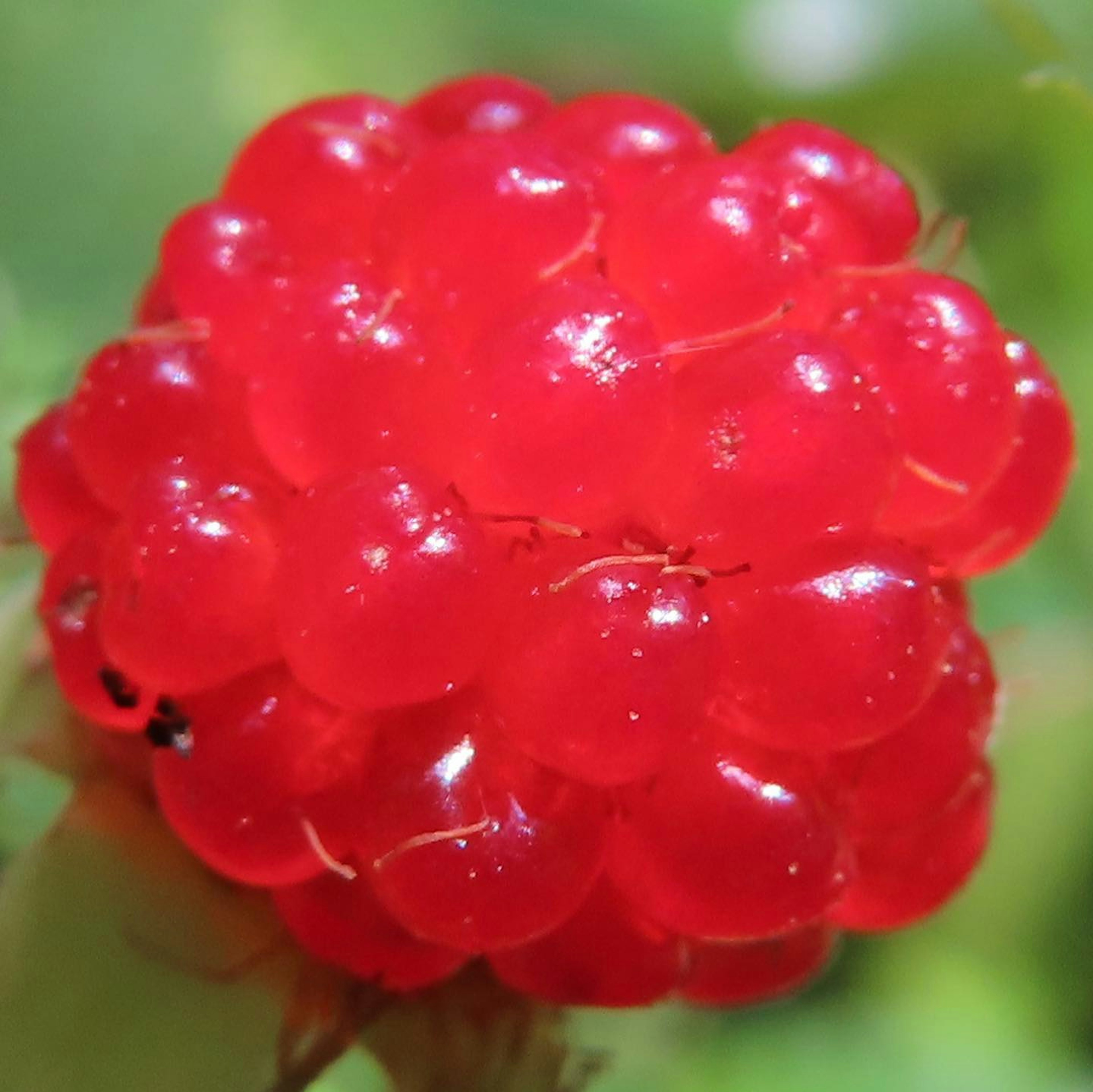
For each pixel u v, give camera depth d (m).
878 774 0.05
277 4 0.08
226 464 0.05
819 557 0.05
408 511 0.05
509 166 0.05
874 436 0.05
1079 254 0.09
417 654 0.05
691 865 0.05
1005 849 0.08
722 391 0.05
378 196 0.05
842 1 0.08
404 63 0.08
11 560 0.06
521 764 0.05
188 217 0.05
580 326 0.05
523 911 0.05
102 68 0.08
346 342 0.05
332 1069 0.06
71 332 0.07
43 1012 0.05
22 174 0.08
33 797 0.06
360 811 0.05
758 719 0.05
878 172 0.05
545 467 0.05
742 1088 0.07
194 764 0.05
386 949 0.05
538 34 0.09
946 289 0.05
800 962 0.05
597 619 0.05
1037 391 0.05
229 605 0.05
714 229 0.05
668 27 0.08
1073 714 0.08
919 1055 0.08
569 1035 0.06
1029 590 0.08
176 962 0.05
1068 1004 0.08
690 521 0.05
